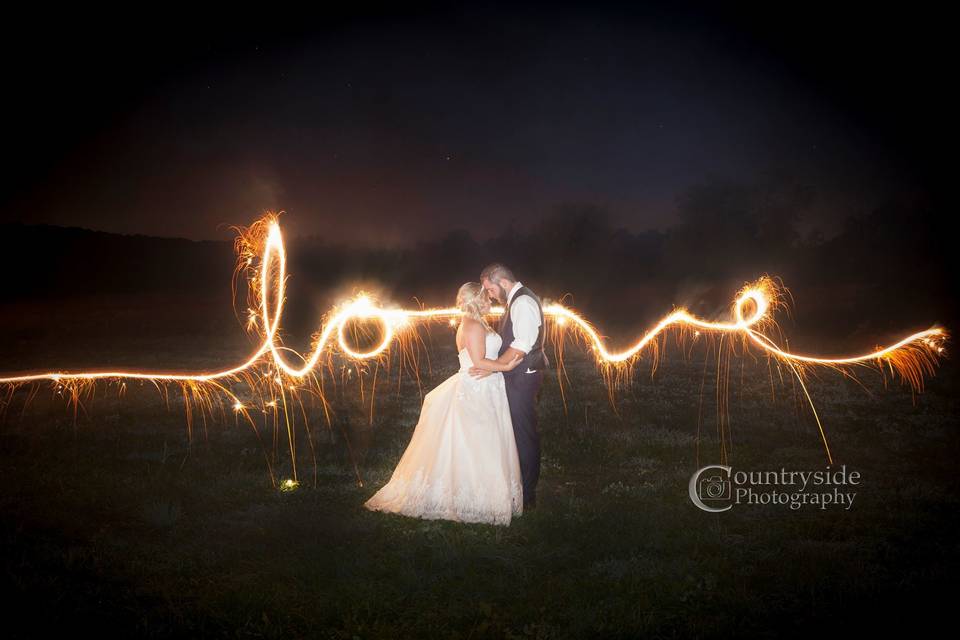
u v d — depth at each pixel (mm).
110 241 42438
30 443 8438
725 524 6113
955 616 4473
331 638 4242
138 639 4199
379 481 7223
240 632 4270
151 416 10164
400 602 4660
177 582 4895
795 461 8188
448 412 6160
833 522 6148
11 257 37656
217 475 7355
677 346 19688
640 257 42156
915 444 8945
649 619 4406
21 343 18906
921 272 31000
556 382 13672
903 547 5570
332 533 5711
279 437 9047
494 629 4320
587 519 6078
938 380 13898
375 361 16312
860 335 22297
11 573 4895
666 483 7246
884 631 4312
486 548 5414
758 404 11641
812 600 4664
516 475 6148
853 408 11297
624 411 11008
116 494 6645
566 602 4668
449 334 22625
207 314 27938
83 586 4809
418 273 43469
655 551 5504
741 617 4508
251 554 5367
